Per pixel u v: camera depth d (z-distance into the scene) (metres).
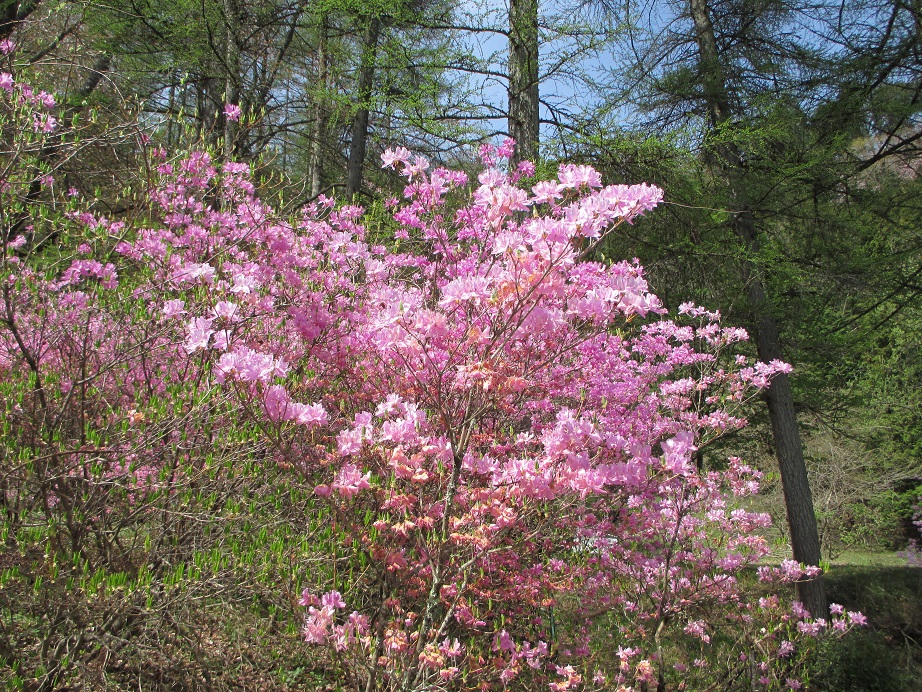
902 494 15.10
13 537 2.44
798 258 8.37
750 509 11.30
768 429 10.40
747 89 8.77
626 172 7.14
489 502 2.49
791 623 5.30
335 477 2.49
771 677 5.03
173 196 3.87
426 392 2.58
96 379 3.03
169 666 2.52
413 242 4.43
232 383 2.24
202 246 3.77
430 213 3.31
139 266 3.72
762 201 7.94
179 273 3.21
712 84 8.55
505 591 3.08
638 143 6.82
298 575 2.32
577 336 2.97
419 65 7.06
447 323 2.60
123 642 2.40
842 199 8.88
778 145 8.34
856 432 14.77
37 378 2.72
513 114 7.21
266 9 10.20
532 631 3.61
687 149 6.89
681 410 4.62
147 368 3.22
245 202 3.90
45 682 2.31
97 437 2.64
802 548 8.38
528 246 2.51
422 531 2.64
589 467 2.39
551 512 3.05
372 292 3.33
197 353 2.93
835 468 15.02
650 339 4.94
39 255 3.86
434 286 3.89
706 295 8.08
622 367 4.35
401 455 2.35
